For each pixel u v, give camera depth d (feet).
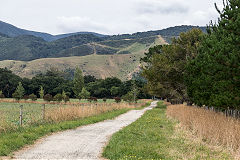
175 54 125.59
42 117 56.03
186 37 125.08
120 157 28.71
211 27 68.28
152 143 38.42
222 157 30.63
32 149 32.30
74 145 35.53
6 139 35.06
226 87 47.32
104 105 104.42
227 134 36.86
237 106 47.80
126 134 45.80
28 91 347.15
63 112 63.21
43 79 359.05
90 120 66.90
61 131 48.60
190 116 58.13
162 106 187.32
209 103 62.59
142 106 183.83
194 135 44.65
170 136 45.24
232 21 47.55
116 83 363.56
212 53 50.16
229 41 45.70
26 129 45.21
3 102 187.32
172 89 143.33
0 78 334.85
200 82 70.54
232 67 45.27
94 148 33.99
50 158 27.81
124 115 94.38
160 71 131.13
